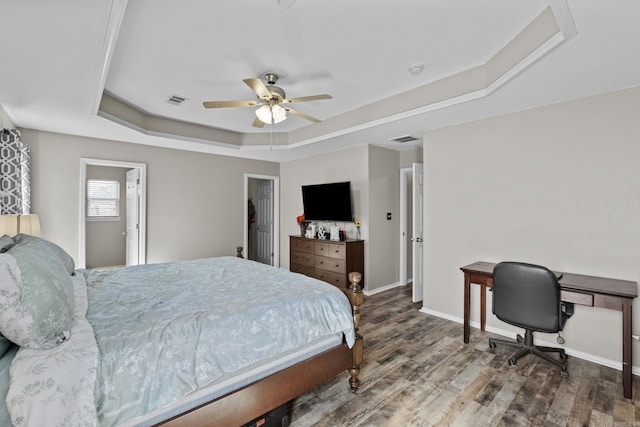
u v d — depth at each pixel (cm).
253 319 172
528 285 237
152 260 472
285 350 178
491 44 230
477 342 299
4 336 123
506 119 312
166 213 486
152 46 229
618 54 193
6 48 193
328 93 326
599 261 260
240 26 205
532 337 262
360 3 183
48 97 272
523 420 187
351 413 194
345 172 496
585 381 230
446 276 365
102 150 423
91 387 113
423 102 306
